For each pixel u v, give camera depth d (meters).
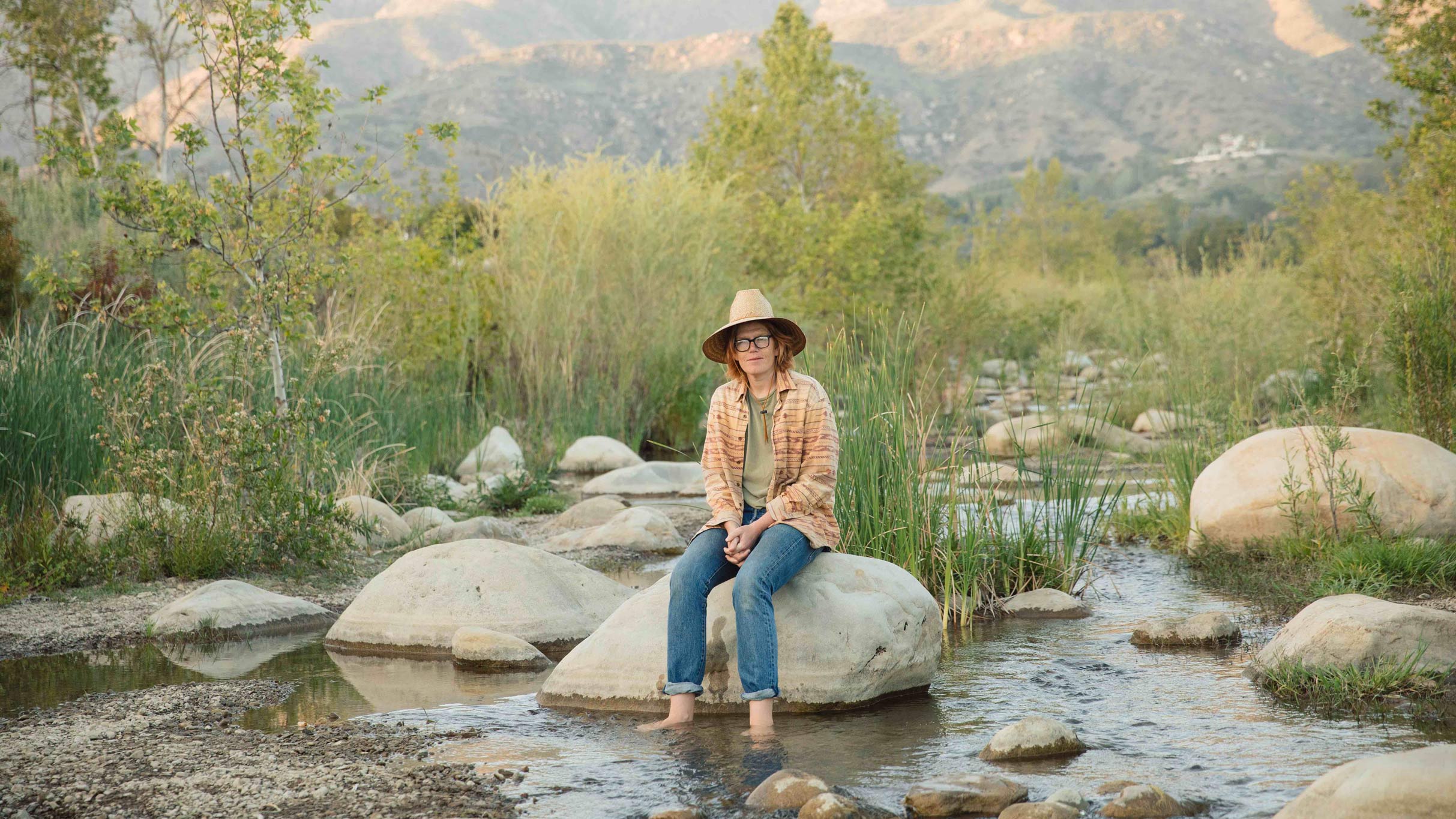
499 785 3.43
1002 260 37.81
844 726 4.07
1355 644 4.25
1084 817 3.01
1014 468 7.63
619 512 9.34
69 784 3.42
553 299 14.54
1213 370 14.06
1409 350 8.51
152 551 6.98
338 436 9.62
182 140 7.79
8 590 6.36
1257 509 6.83
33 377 7.96
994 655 5.11
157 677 4.93
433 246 13.95
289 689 4.71
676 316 15.23
